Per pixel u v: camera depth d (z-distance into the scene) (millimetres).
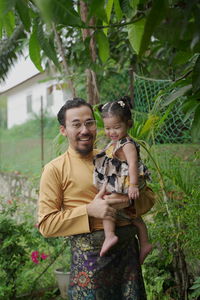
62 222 2092
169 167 3359
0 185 8914
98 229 2123
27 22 1514
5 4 1361
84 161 2242
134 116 3848
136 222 2312
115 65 5891
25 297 4203
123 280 2186
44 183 2211
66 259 4488
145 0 1725
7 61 7168
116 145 2184
